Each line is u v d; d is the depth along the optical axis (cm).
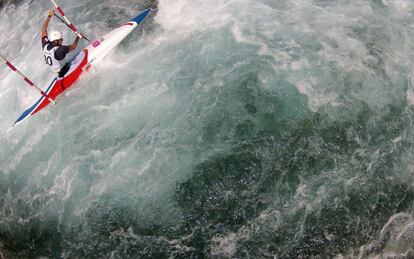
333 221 621
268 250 607
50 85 793
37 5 1046
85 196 695
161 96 775
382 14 836
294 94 738
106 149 734
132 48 862
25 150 778
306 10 862
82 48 888
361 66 759
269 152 684
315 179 655
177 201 661
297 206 634
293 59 782
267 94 744
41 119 800
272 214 631
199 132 720
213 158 689
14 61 926
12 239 700
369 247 606
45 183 731
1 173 769
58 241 675
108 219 667
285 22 843
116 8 969
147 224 650
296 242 609
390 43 788
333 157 672
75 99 806
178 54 830
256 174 667
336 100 725
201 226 636
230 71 781
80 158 735
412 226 621
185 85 780
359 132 693
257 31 835
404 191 643
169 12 908
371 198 636
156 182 684
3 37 1010
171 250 624
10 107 841
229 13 874
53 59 743
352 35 806
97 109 784
